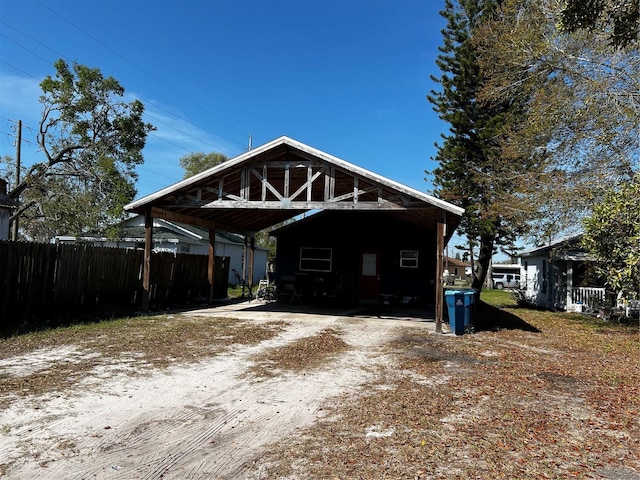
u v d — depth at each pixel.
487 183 18.62
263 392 5.55
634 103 12.61
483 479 3.43
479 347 9.02
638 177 10.04
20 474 3.31
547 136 14.40
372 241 17.80
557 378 6.70
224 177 12.41
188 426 4.38
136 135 24.16
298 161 11.86
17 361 6.57
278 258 18.56
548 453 3.97
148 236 12.34
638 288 9.68
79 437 4.01
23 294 9.23
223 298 17.94
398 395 5.53
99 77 22.80
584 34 12.99
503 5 17.05
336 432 4.30
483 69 18.23
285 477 3.39
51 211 23.55
